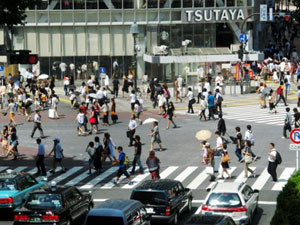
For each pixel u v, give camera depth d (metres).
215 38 132.12
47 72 132.00
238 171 64.06
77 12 130.50
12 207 49.34
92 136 81.44
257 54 121.56
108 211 40.16
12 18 63.09
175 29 131.38
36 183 53.50
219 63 121.00
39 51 131.38
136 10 130.75
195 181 61.00
